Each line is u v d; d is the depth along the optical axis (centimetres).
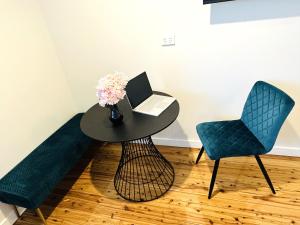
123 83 178
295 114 205
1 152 192
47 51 237
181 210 188
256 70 198
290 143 219
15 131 205
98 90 176
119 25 214
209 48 201
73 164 215
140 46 218
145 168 235
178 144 257
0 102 192
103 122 192
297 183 196
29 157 208
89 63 245
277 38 182
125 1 202
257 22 181
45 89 237
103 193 213
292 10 170
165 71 223
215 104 224
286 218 171
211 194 196
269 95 173
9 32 198
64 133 236
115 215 192
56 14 227
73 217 195
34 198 172
